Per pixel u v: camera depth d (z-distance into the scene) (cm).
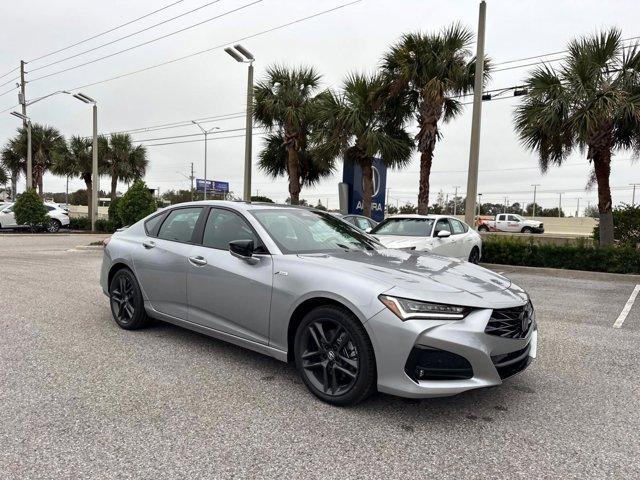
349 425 310
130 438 288
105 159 3247
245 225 424
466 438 297
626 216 1383
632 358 469
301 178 2156
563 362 453
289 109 1691
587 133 1096
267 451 276
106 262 546
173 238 484
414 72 1392
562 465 269
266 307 376
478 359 302
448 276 357
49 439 284
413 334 298
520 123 1211
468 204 1274
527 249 1192
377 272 344
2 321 558
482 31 1236
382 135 1537
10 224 2538
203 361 427
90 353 444
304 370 355
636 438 303
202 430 300
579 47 1140
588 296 828
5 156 3534
